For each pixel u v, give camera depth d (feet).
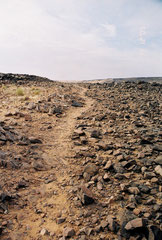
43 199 14.58
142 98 56.39
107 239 10.75
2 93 55.21
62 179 17.13
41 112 37.45
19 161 19.11
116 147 22.91
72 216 12.72
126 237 10.82
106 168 18.10
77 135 26.96
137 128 29.96
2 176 16.34
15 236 11.19
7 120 30.14
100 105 46.11
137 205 13.38
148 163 18.88
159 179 16.24
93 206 13.52
